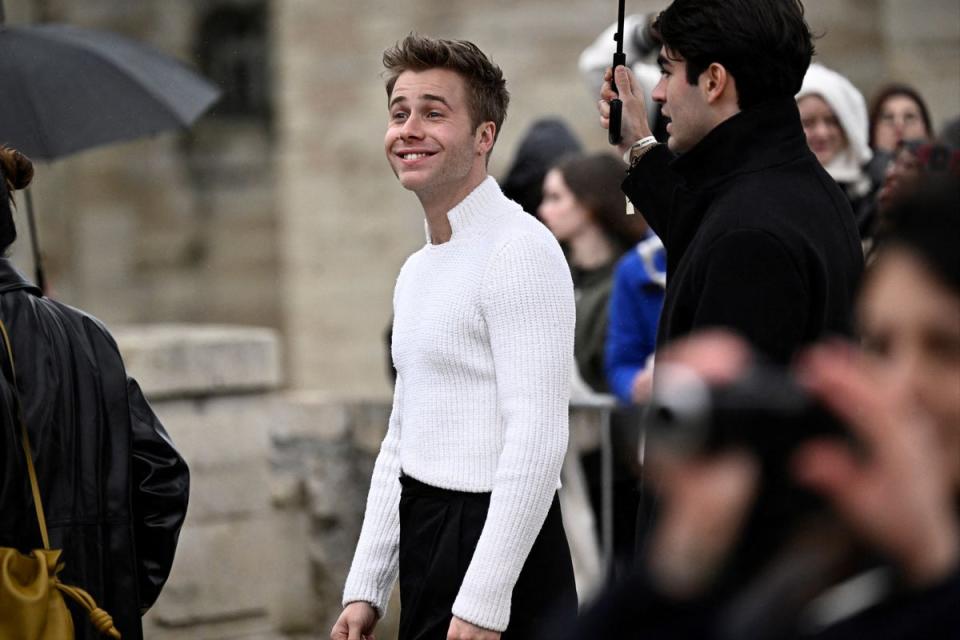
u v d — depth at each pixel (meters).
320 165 28.36
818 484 2.81
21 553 7.00
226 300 32.34
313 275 28.55
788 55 6.55
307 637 14.24
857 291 6.46
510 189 13.16
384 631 13.76
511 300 7.16
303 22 28.23
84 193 32.47
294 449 14.24
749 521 2.91
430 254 7.57
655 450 2.85
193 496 13.76
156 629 13.59
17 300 7.31
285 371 28.95
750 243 6.20
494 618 6.95
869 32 20.59
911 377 3.05
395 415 7.81
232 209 32.22
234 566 13.92
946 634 2.93
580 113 24.47
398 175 7.51
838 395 2.79
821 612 3.00
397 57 7.61
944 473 3.02
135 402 7.64
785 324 6.13
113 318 32.44
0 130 9.44
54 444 7.16
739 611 3.01
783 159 6.55
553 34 24.61
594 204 11.46
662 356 6.55
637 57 11.97
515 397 7.08
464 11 25.70
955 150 7.53
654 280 10.56
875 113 12.48
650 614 3.07
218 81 31.86
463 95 7.51
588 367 11.23
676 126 6.79
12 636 6.77
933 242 3.06
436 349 7.30
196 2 31.78
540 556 7.37
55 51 9.70
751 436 2.77
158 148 32.34
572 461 11.06
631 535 10.71
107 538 7.27
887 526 2.88
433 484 7.30
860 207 10.80
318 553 14.26
